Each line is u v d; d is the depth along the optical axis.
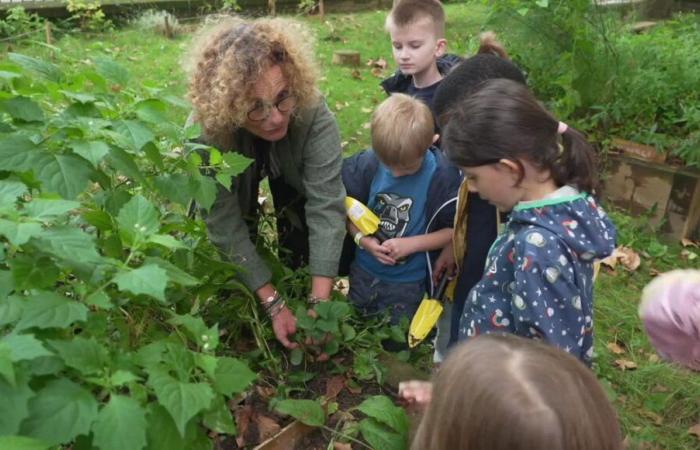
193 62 2.01
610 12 4.88
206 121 1.97
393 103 2.33
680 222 4.21
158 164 1.70
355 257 2.76
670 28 5.79
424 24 3.15
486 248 2.33
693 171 4.14
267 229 2.92
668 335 1.56
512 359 1.07
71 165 1.48
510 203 1.82
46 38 6.98
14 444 0.95
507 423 0.99
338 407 2.10
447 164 2.45
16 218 1.25
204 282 2.10
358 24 8.69
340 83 6.33
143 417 1.18
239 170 1.89
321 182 2.28
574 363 1.11
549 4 4.45
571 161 1.78
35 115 1.57
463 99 1.94
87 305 1.39
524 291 1.70
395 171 2.43
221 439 1.92
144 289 1.25
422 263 2.58
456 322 2.48
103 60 1.80
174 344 1.44
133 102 1.79
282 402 1.95
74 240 1.30
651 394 2.82
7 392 1.05
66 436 1.12
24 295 1.30
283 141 2.30
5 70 1.67
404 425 1.86
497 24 4.66
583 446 1.00
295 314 2.29
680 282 1.56
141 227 1.47
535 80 4.71
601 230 1.76
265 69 1.89
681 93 4.54
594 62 4.54
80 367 1.22
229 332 2.31
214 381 1.44
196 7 8.65
